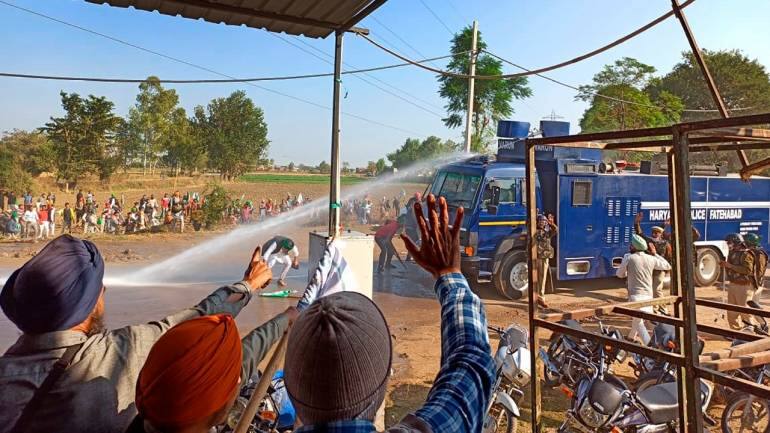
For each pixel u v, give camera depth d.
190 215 28.64
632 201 13.30
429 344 8.45
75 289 1.50
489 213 11.84
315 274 2.54
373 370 1.04
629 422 4.82
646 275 8.16
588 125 55.56
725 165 15.11
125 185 57.81
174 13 4.81
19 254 17.69
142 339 1.66
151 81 10.39
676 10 5.92
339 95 5.34
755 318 8.34
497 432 5.21
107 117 56.59
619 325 10.25
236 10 4.72
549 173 12.59
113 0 4.46
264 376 1.78
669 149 5.17
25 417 1.44
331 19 5.07
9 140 54.84
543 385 7.04
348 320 1.05
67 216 25.16
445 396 1.21
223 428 3.84
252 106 91.00
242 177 85.19
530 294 4.61
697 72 63.50
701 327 4.67
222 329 1.36
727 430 5.70
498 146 13.52
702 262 14.61
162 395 1.26
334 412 1.02
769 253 15.80
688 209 3.21
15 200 32.34
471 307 1.42
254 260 2.18
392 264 16.61
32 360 1.48
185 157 72.06
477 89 35.38
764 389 2.89
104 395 1.51
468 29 35.28
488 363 1.31
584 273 12.79
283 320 2.00
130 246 21.45
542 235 11.19
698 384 3.21
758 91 61.50
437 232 1.53
